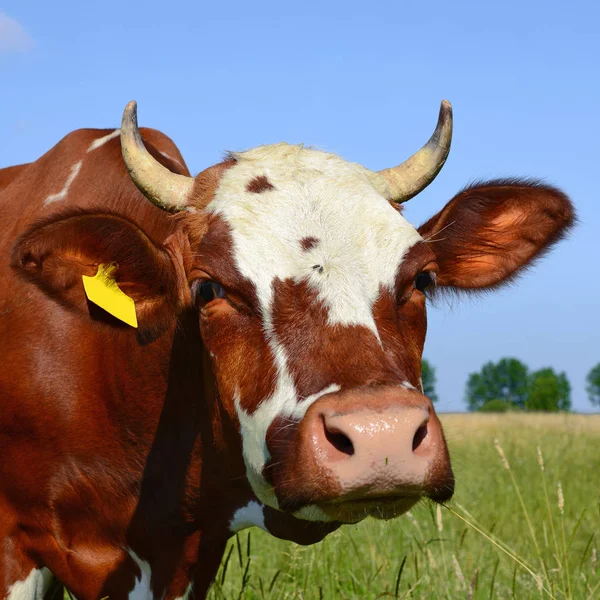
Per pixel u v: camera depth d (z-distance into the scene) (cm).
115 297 177
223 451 175
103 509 188
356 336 156
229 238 166
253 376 161
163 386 183
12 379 186
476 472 363
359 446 145
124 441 186
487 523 265
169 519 187
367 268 162
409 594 197
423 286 170
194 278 169
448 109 184
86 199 196
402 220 169
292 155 178
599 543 245
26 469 186
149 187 179
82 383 185
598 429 560
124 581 189
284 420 155
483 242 193
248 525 186
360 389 149
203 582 193
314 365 155
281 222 166
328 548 221
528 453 423
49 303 188
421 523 253
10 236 197
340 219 166
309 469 148
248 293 162
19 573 187
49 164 203
